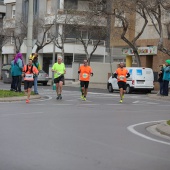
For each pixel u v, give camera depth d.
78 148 12.30
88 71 30.05
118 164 10.41
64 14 65.88
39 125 16.78
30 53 34.66
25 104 25.69
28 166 10.05
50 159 10.78
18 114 20.28
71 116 20.17
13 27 75.69
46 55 74.25
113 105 27.02
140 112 23.31
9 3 81.50
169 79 35.69
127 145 13.10
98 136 14.62
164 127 16.70
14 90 33.09
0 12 87.12
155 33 54.34
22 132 14.90
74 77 67.06
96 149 12.24
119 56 62.72
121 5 45.97
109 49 63.12
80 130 15.85
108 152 11.87
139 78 43.16
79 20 60.81
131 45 49.00
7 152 11.52
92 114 21.36
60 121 18.22
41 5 72.06
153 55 54.00
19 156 11.05
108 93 41.66
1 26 79.31
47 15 69.12
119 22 59.19
